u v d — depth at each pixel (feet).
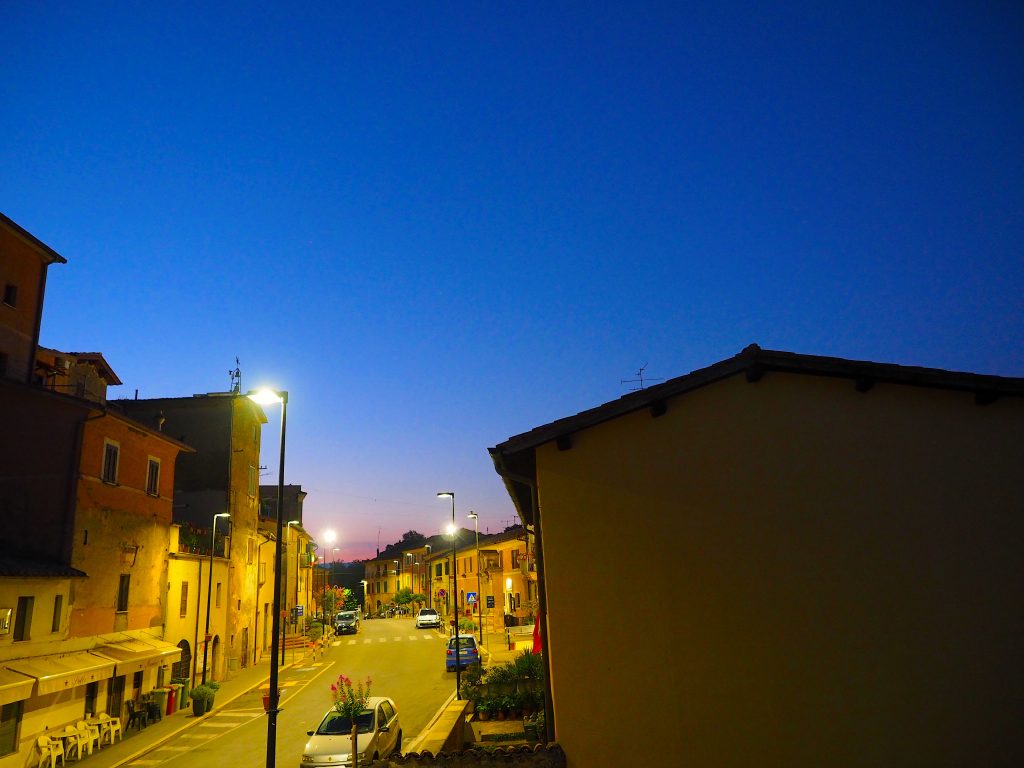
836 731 30.45
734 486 33.50
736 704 31.12
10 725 62.90
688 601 32.45
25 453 77.56
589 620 32.83
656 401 34.40
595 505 34.09
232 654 128.67
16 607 66.69
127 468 90.63
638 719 31.50
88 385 109.70
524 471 39.17
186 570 108.06
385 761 34.01
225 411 136.87
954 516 32.35
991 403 33.30
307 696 103.30
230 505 131.75
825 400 34.12
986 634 30.99
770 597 32.12
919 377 32.91
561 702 32.30
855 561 32.17
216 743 73.97
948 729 30.09
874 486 32.91
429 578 284.20
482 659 123.34
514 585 197.88
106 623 83.10
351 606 368.89
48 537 76.54
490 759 32.58
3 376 81.66
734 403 34.53
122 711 81.76
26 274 90.58
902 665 30.89
